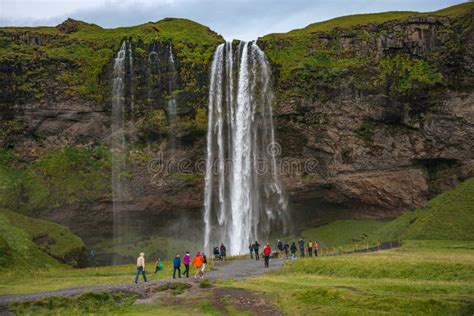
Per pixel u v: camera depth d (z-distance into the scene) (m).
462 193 64.44
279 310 25.55
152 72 78.62
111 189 76.38
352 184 77.69
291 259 47.72
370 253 46.84
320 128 77.50
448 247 49.53
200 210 80.25
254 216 79.06
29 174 76.31
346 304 25.28
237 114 80.19
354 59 78.88
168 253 76.94
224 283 33.19
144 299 29.25
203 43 81.88
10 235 56.81
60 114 78.12
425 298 24.61
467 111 73.94
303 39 81.69
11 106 77.81
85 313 26.92
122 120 78.12
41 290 34.41
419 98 75.56
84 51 81.50
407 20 78.12
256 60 80.69
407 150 76.50
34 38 82.50
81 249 63.16
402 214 74.94
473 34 74.12
